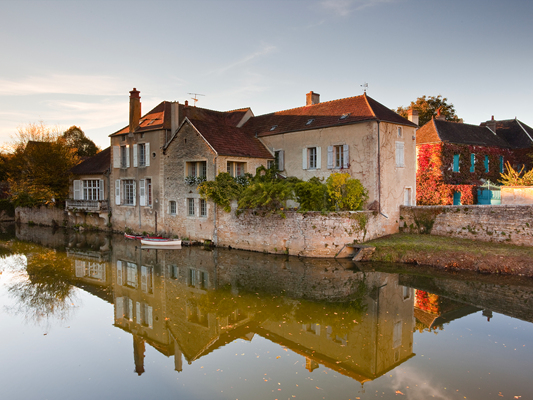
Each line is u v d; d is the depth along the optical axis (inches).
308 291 540.7
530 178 903.7
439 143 1017.5
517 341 382.9
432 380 311.0
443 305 485.4
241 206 784.3
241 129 1000.9
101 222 1172.5
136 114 1063.6
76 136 2239.2
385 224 780.6
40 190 1280.8
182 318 462.3
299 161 903.1
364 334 405.4
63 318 461.1
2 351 373.4
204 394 294.8
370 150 767.1
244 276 616.7
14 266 716.0
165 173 968.9
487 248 651.5
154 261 737.0
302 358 354.9
